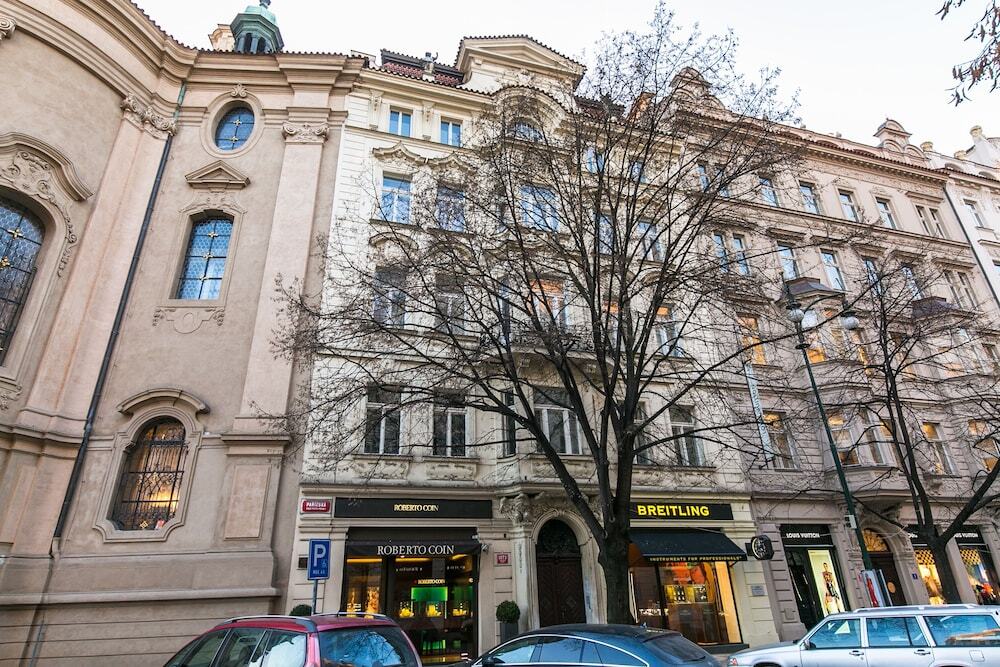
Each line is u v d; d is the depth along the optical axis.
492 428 16.44
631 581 16.52
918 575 18.83
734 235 23.33
